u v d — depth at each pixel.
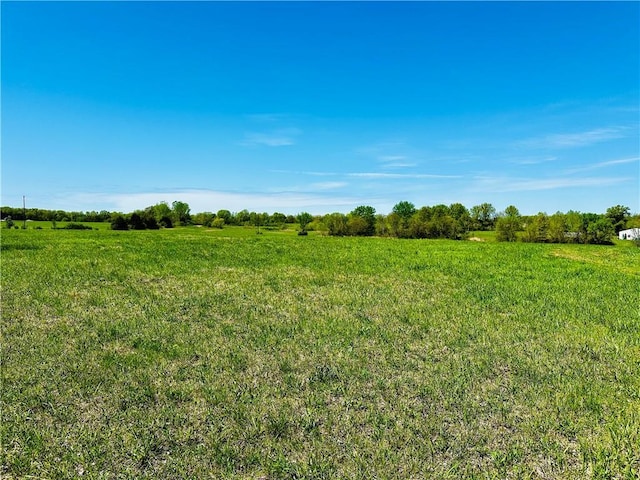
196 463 4.52
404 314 10.88
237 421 5.37
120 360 7.36
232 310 11.09
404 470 4.43
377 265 20.25
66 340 8.39
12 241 29.73
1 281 14.26
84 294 12.64
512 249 29.70
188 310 11.03
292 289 14.20
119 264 18.95
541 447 4.83
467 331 9.37
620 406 5.84
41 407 5.66
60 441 4.88
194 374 6.85
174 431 5.11
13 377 6.52
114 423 5.27
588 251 30.19
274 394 6.15
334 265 20.02
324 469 4.43
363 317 10.57
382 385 6.44
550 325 9.91
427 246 31.34
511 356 7.76
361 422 5.37
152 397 5.98
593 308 11.59
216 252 24.88
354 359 7.58
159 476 4.33
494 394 6.15
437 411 5.65
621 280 16.38
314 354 7.84
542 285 15.23
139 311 10.83
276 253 24.88
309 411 5.61
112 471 4.41
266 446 4.86
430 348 8.23
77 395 6.00
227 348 8.10
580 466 4.56
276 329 9.40
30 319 9.88
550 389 6.34
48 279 14.81
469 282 15.84
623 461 4.58
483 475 4.36
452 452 4.74
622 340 8.76
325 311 11.20
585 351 8.09
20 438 4.91
